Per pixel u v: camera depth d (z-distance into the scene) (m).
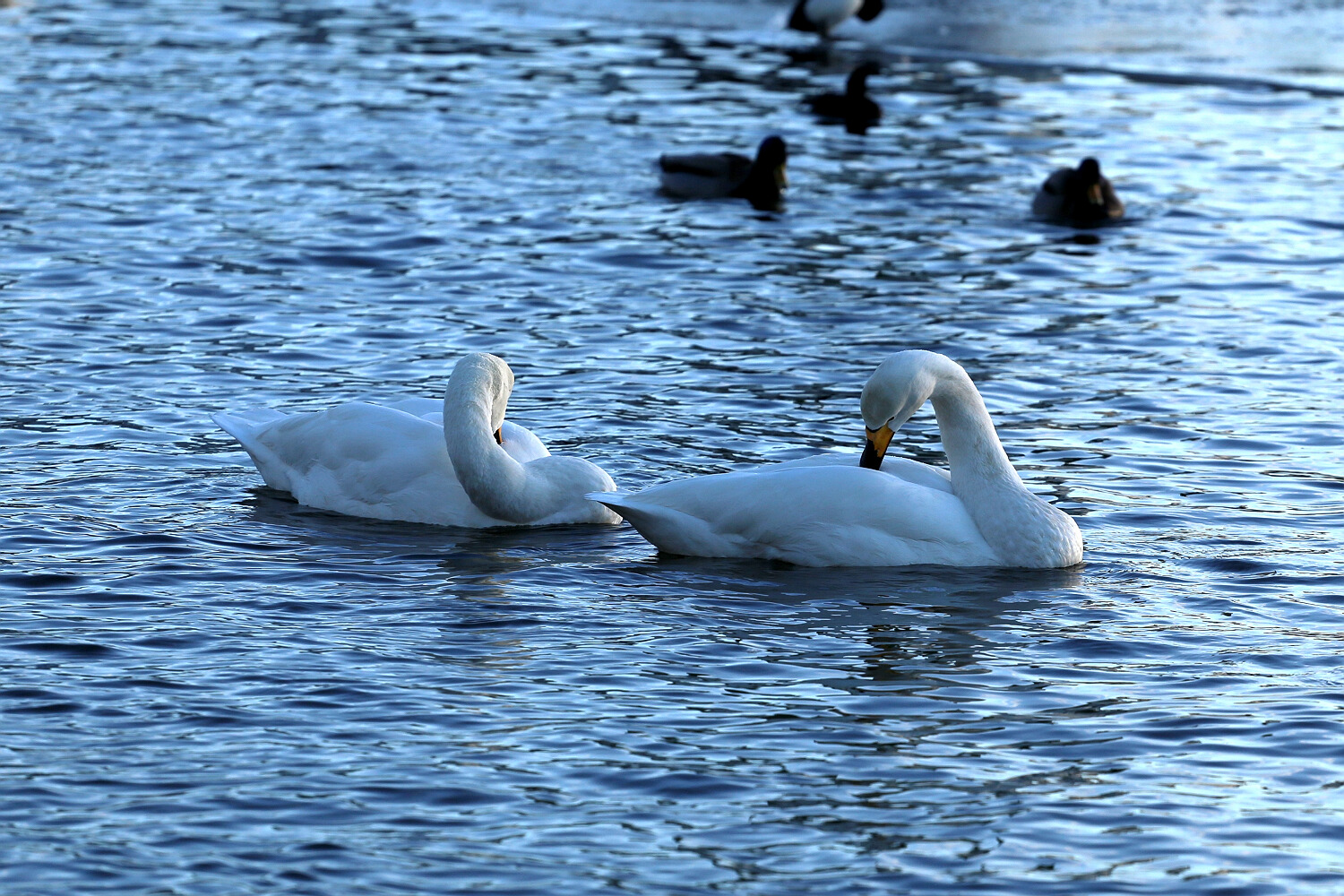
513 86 34.84
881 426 14.13
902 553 13.84
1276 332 20.89
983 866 9.09
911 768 10.21
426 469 15.00
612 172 28.88
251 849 9.12
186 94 33.38
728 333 20.77
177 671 11.41
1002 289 22.92
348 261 23.47
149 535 14.12
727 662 11.83
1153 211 26.95
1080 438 17.11
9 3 43.69
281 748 10.32
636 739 10.55
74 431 16.77
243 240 24.22
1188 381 19.02
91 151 28.94
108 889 8.70
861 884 8.88
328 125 31.23
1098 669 11.77
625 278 23.16
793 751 10.43
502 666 11.68
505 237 24.95
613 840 9.31
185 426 17.11
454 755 10.28
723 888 8.83
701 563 14.01
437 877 8.89
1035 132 32.03
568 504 15.03
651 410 17.80
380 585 13.26
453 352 19.78
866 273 23.67
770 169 27.61
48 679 11.20
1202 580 13.56
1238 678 11.60
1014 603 13.05
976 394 14.16
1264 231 25.69
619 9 43.91
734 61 38.16
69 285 21.95
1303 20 41.91
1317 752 10.46
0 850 9.03
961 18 42.91
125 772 9.96
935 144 31.34
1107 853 9.24
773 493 14.04
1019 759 10.36
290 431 15.69
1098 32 40.84
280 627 12.27
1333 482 15.80
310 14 42.53
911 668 11.76
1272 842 9.37
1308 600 13.07
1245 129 31.80
